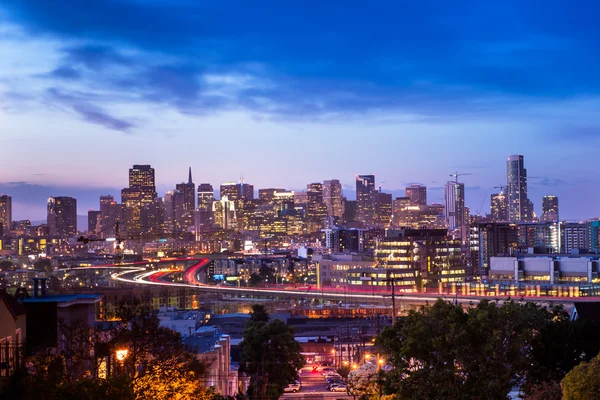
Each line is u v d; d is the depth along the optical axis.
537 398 63.00
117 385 52.31
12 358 51.47
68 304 75.56
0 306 56.94
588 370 50.28
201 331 150.12
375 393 99.44
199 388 68.25
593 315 86.19
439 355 68.62
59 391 48.78
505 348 68.81
